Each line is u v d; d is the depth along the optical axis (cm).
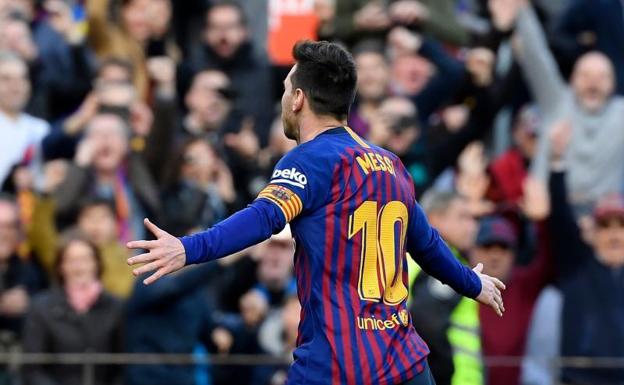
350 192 1886
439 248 1977
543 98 3947
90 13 4006
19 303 3203
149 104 3953
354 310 1862
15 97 3669
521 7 3969
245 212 1831
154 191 3603
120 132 3566
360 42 4103
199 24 4309
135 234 3572
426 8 4153
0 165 3594
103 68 3806
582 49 4222
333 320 1858
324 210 1875
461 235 3247
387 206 1906
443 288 2914
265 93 4134
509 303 3186
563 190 3281
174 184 3591
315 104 1930
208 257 1792
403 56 4012
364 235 1883
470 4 4556
